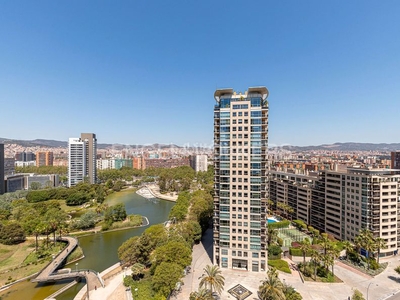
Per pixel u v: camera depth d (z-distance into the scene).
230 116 85.38
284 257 96.69
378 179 92.12
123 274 83.81
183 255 80.50
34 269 87.81
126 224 142.50
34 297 72.94
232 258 85.81
